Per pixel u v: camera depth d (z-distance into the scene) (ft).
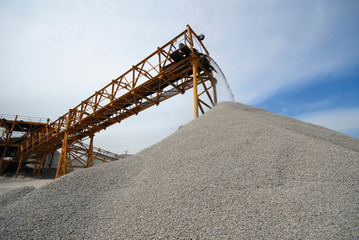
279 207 9.29
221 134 19.63
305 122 29.76
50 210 12.00
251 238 7.69
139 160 19.75
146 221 9.89
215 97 47.29
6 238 9.37
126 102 54.08
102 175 17.08
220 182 12.16
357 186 9.87
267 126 19.67
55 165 130.21
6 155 107.86
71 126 63.31
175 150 18.94
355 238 6.89
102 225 10.28
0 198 14.66
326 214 8.36
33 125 102.17
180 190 12.14
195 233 8.43
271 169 12.60
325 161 12.66
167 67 45.57
